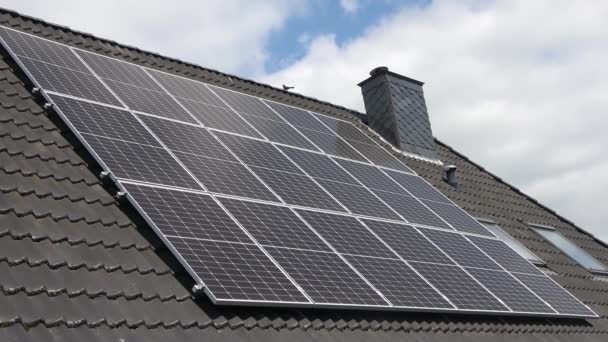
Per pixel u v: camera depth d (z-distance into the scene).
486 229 12.82
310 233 9.27
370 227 10.28
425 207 12.18
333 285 8.45
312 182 10.80
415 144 16.84
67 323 6.40
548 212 18.22
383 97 17.00
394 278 9.26
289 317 8.12
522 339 10.31
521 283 11.23
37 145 8.84
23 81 10.01
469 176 17.38
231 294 7.44
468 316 10.07
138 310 7.10
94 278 7.19
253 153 10.79
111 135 9.19
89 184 8.62
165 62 13.73
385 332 8.74
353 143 13.84
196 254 7.75
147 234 8.27
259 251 8.34
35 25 12.08
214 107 11.93
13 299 6.33
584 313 11.54
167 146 9.62
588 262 15.78
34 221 7.52
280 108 13.73
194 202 8.62
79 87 10.06
